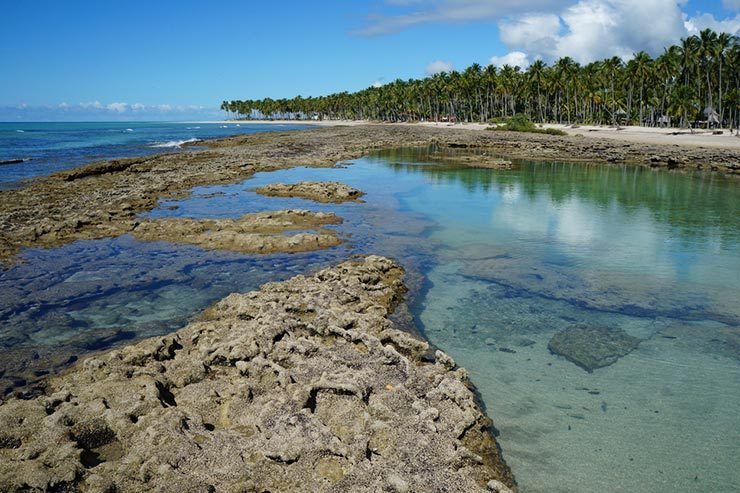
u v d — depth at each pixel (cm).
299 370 1160
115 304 1692
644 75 10212
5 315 1605
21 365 1292
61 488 784
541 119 12775
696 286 1875
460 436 1003
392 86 17450
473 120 15250
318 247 2322
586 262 2145
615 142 7288
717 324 1575
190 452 862
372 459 877
